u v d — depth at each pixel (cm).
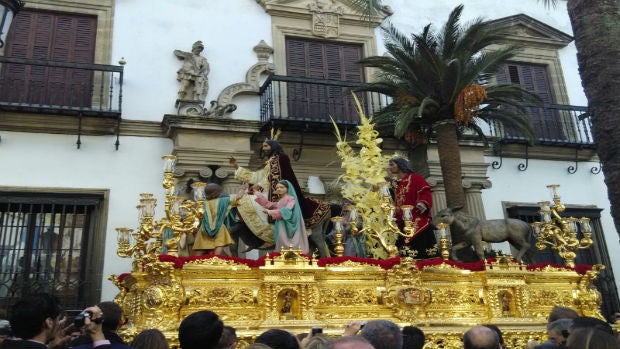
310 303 598
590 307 750
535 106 1199
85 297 926
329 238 797
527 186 1266
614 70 584
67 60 1083
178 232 595
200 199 594
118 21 1120
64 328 435
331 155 1148
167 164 595
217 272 580
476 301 686
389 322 325
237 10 1215
